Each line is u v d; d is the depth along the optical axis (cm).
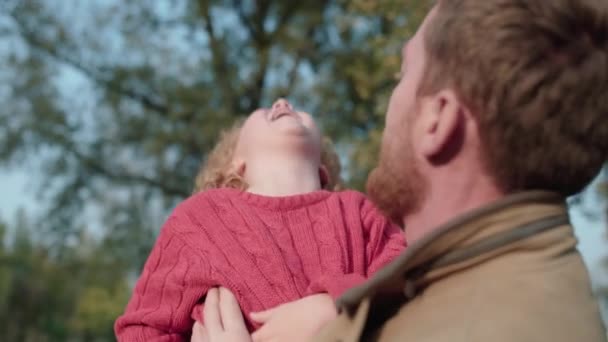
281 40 1085
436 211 122
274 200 196
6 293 2755
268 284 179
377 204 131
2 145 1158
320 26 1076
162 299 189
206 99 1114
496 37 112
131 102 1173
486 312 108
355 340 119
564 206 120
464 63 115
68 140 1169
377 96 845
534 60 111
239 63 1133
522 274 111
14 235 2702
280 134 215
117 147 1179
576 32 113
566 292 110
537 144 113
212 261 184
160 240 199
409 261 117
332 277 158
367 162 812
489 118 114
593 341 107
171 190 1186
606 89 114
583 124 113
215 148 249
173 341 185
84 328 2945
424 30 128
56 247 1209
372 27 930
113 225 1188
